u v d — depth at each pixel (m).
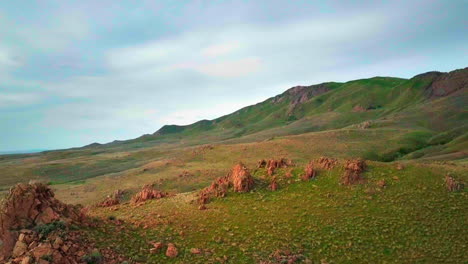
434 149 116.69
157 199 47.56
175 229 34.84
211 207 41.38
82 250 25.94
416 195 40.62
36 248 24.06
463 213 36.62
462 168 47.72
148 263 27.64
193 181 87.44
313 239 33.41
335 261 30.03
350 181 44.47
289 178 47.62
